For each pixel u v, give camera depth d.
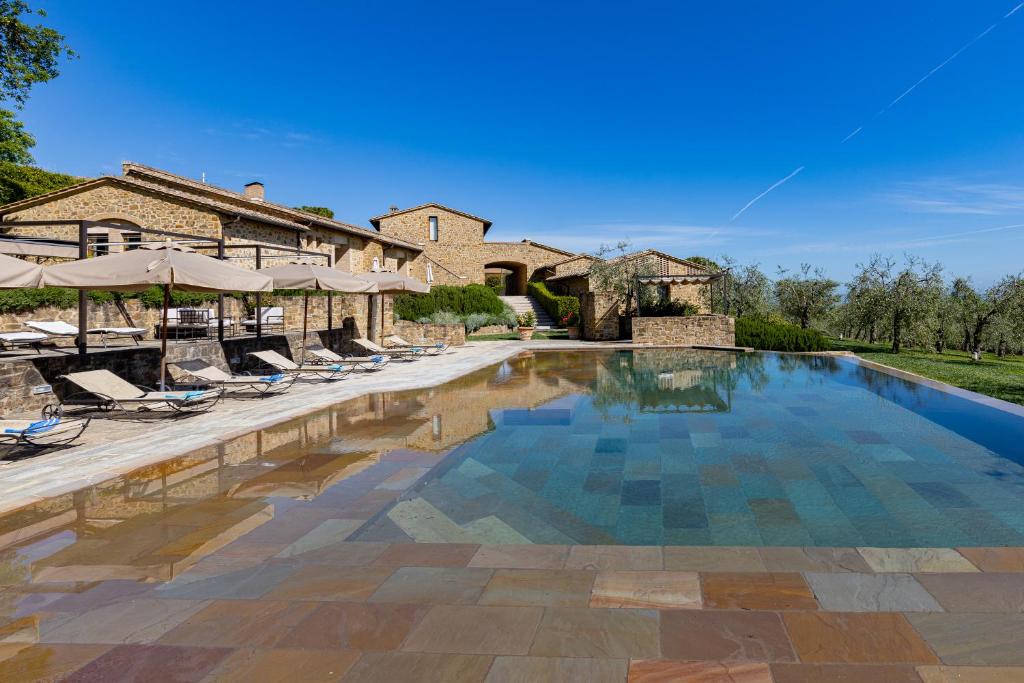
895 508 4.07
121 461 5.07
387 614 2.50
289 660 2.16
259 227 20.36
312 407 7.87
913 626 2.31
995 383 10.57
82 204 19.16
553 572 2.90
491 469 5.06
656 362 14.48
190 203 18.58
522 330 23.72
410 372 12.19
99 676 2.08
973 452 5.50
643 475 4.92
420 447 5.75
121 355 8.93
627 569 2.93
